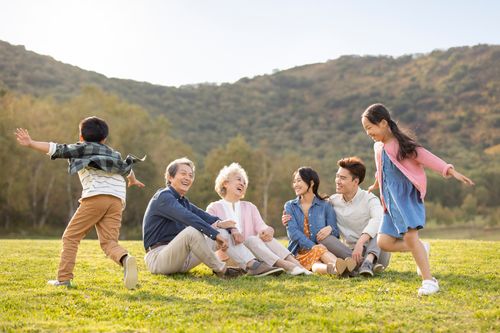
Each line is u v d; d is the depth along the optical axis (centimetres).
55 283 485
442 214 5291
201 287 480
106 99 4781
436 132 8825
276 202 4706
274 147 8231
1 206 3959
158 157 4409
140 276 539
